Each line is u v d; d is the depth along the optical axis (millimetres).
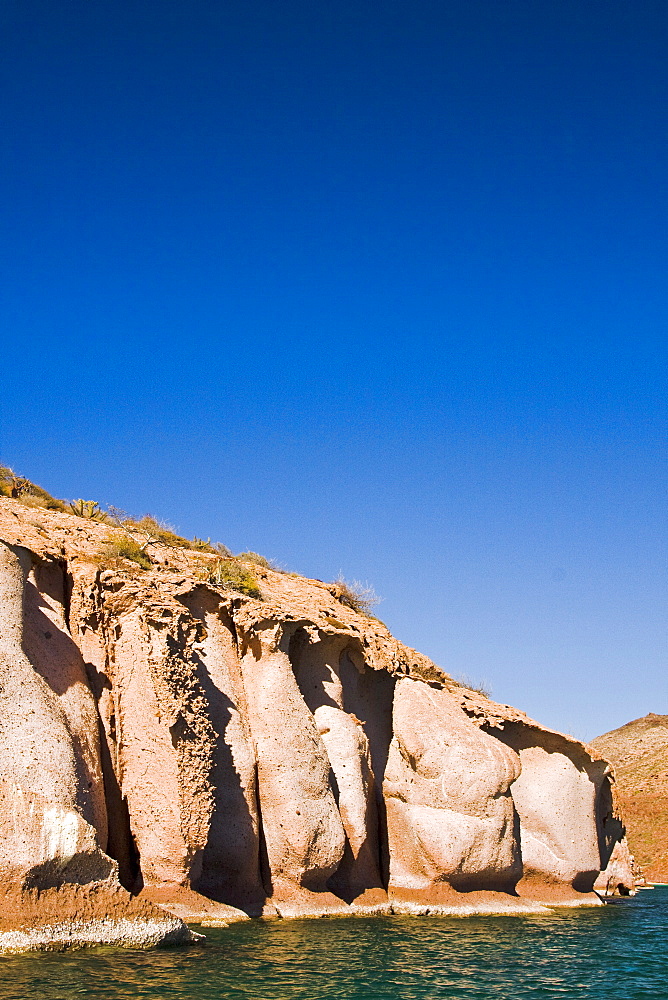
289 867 26922
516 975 21750
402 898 30031
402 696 33094
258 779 27500
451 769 31203
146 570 29062
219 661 28031
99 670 25078
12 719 21031
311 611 33344
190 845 23703
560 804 36188
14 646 22141
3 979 16938
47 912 19594
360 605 39344
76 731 22969
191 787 23984
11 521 27406
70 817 20297
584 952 25359
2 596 22672
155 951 20078
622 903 39188
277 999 17328
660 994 20594
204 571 32125
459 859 30297
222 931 22844
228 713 27375
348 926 26125
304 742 28141
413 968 21406
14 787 20156
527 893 34438
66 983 16891
